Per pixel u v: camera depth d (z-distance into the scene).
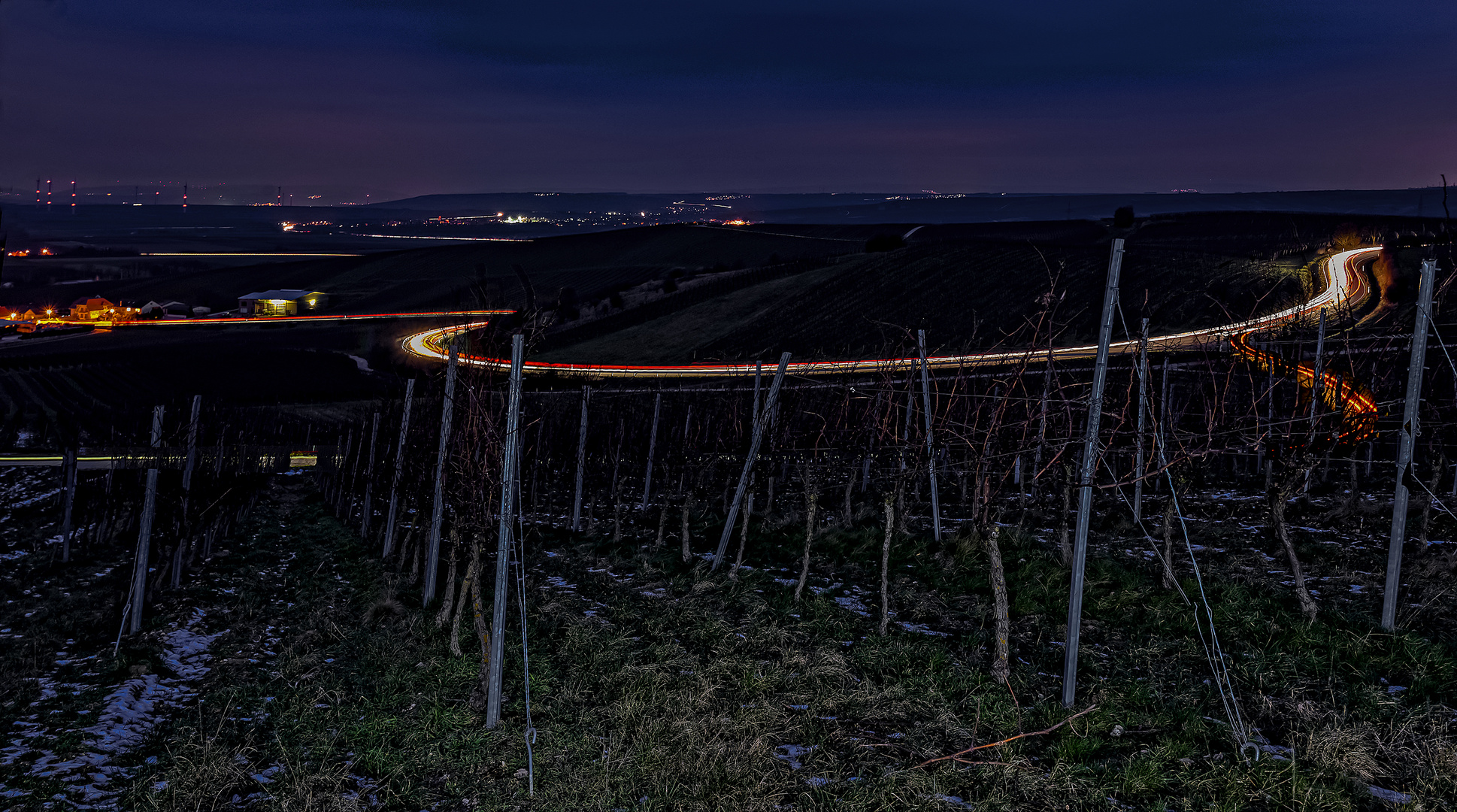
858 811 7.82
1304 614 11.39
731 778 8.50
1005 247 103.50
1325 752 8.06
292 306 157.62
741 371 27.08
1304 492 18.12
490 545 12.30
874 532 17.47
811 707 9.92
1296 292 67.75
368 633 14.84
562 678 11.68
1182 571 13.72
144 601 17.98
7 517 35.88
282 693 12.10
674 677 11.19
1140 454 13.39
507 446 10.64
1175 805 7.67
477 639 13.57
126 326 140.25
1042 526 17.95
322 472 40.84
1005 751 8.66
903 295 90.56
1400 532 10.91
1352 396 11.92
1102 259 92.06
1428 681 9.34
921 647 11.45
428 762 9.49
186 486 19.89
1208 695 9.63
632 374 71.69
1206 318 61.31
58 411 71.62
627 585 16.16
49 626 17.02
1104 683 10.03
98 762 10.12
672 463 20.70
